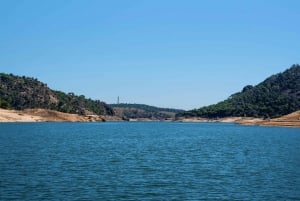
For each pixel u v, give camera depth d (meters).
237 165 61.72
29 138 124.25
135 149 90.81
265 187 43.38
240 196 39.09
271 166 60.41
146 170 55.59
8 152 77.88
